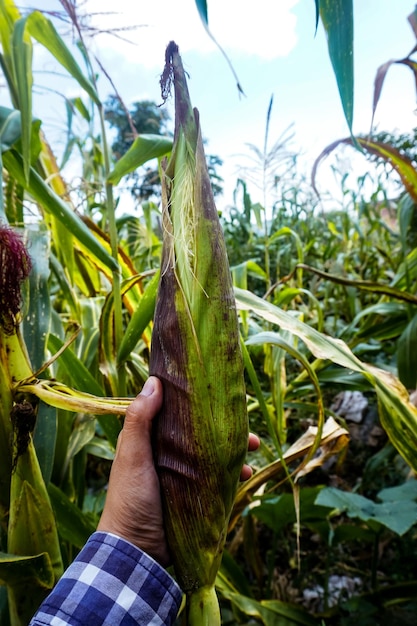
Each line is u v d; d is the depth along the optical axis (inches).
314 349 37.2
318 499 43.4
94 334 49.6
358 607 45.7
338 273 110.4
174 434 20.8
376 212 118.0
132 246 112.9
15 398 26.2
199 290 21.0
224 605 50.7
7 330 25.7
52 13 37.0
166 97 22.5
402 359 55.6
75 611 19.2
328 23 18.3
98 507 55.4
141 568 20.3
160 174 23.6
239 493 43.5
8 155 39.4
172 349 21.1
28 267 28.0
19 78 35.7
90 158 79.4
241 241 144.8
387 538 58.7
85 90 39.9
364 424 77.9
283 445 64.1
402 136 88.4
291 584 56.1
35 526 26.4
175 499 20.7
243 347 35.6
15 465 25.9
